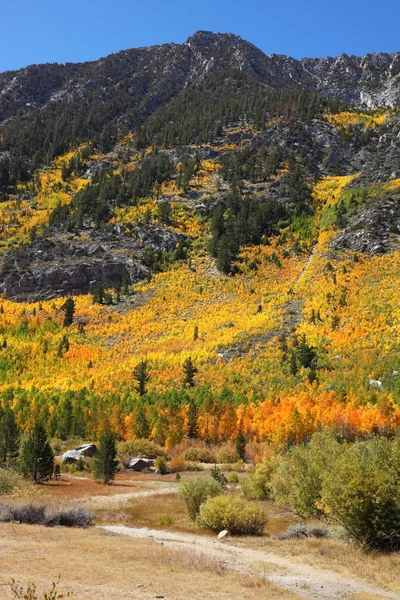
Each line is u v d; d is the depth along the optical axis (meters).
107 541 23.73
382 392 84.75
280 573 19.48
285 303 141.25
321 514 30.41
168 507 38.41
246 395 92.62
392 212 179.00
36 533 24.33
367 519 23.34
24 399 91.25
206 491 33.88
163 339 133.75
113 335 141.00
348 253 163.75
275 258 175.75
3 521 28.23
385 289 133.38
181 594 14.56
